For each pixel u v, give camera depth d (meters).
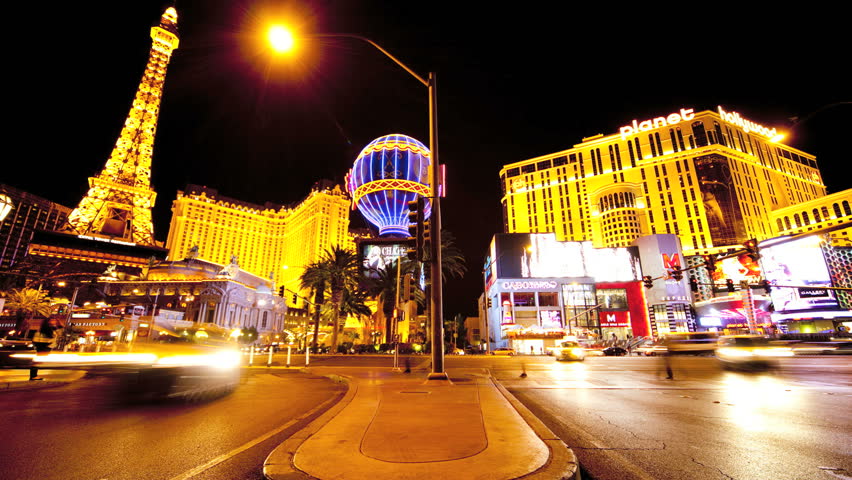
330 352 51.78
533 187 182.62
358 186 107.94
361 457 4.48
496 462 4.29
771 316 69.06
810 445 5.88
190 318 94.12
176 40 155.00
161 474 4.67
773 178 168.12
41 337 43.34
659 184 156.88
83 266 120.12
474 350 78.62
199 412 8.80
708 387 13.32
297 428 7.19
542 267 77.62
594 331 74.06
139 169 139.38
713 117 157.88
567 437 6.44
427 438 5.29
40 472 4.72
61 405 9.59
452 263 56.50
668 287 78.50
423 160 108.25
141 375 10.28
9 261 174.12
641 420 7.82
